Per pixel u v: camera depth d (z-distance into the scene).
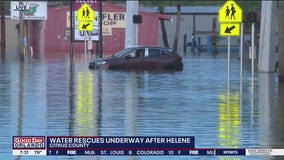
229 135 52.59
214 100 78.62
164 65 135.38
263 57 132.12
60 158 42.22
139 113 65.88
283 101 77.81
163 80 109.06
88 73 121.31
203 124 58.62
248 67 152.75
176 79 111.81
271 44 131.00
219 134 53.00
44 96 80.19
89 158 42.31
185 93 87.06
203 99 79.69
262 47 132.12
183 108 70.44
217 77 118.44
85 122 59.03
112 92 86.75
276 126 57.69
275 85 101.56
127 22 155.62
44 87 91.88
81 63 153.38
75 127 55.94
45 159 41.75
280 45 106.31
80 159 41.91
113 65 131.25
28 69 129.88
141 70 133.00
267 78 116.38
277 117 63.69
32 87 91.62
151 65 134.25
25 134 51.53
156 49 135.38
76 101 75.50
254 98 81.31
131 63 132.38
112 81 104.50
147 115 64.31
